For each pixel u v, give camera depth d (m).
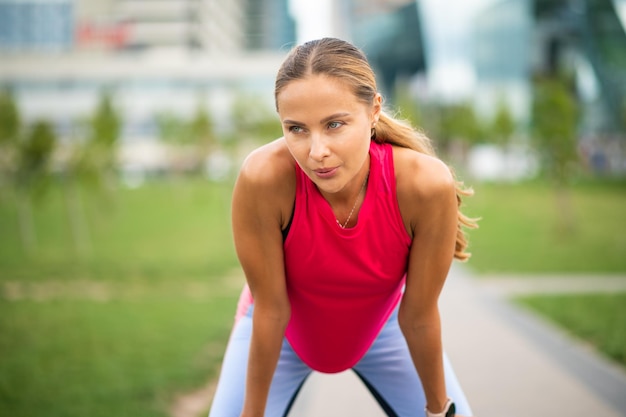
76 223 17.67
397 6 74.94
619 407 4.41
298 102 1.37
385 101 1.91
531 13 59.78
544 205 27.72
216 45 81.38
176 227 21.66
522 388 4.86
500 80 63.25
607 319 7.47
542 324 7.39
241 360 1.97
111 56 53.38
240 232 1.64
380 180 1.59
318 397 4.71
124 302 9.55
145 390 5.04
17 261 14.20
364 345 2.00
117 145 25.95
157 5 71.50
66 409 4.60
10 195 30.33
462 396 2.00
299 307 1.86
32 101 53.06
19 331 7.44
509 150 38.09
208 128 36.09
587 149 48.59
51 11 95.69
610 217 22.23
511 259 13.93
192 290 10.80
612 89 52.50
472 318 7.79
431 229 1.62
